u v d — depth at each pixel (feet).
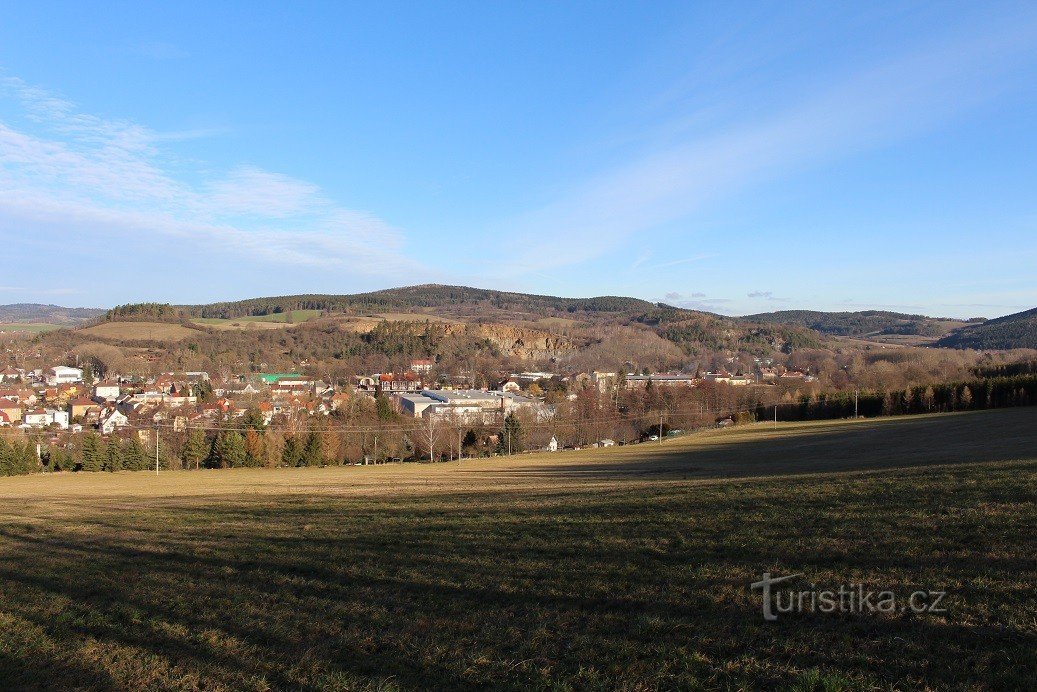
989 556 27.30
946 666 18.20
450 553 36.76
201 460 224.12
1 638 25.67
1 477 178.60
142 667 22.12
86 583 34.86
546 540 38.55
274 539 45.65
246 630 25.35
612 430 273.54
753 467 118.62
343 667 21.09
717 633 21.83
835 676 17.84
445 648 22.11
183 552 42.47
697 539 35.12
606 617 24.17
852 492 48.26
